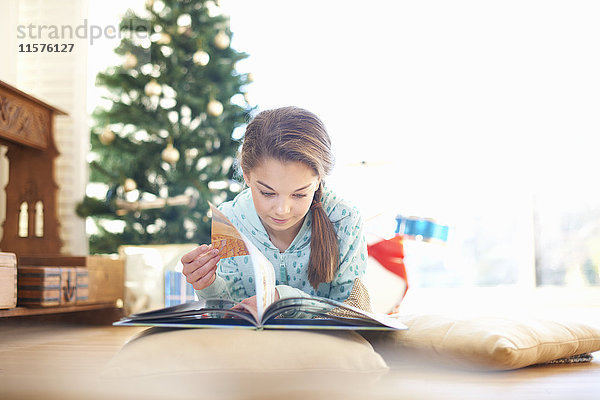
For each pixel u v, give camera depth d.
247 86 3.82
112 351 1.91
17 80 3.84
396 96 4.58
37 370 1.41
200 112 3.65
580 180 4.49
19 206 3.19
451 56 4.59
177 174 3.55
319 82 4.59
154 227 3.61
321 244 1.48
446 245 2.89
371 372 1.15
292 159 1.26
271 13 4.60
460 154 4.55
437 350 1.36
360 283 1.54
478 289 4.45
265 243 1.55
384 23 4.60
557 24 4.55
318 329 1.25
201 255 1.35
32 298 2.49
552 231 4.50
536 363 1.43
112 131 3.54
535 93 4.55
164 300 3.21
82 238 3.78
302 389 1.11
